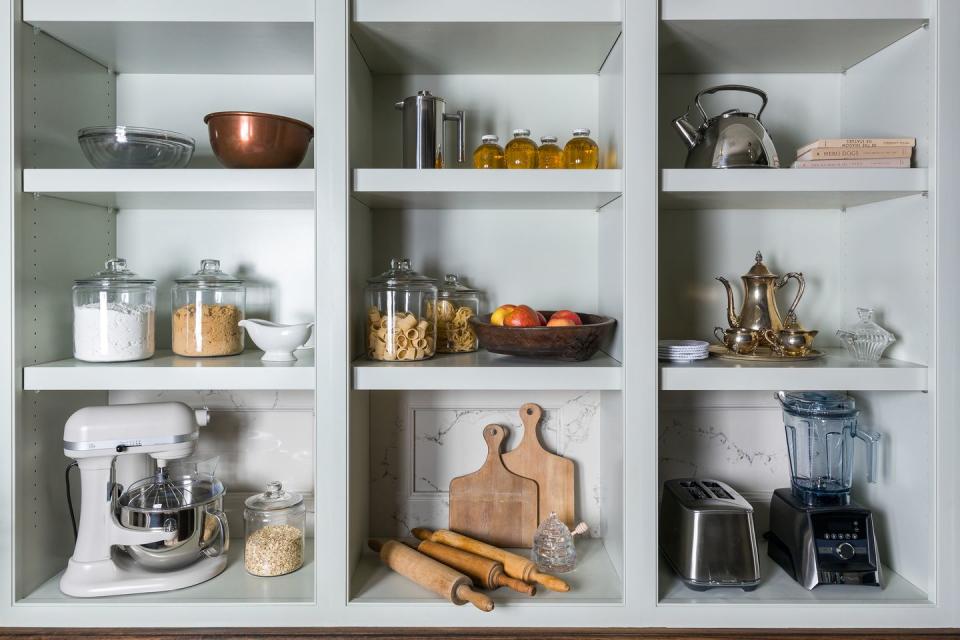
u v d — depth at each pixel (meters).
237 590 1.19
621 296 1.18
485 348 1.37
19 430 1.15
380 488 1.48
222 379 1.17
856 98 1.40
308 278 1.46
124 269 1.27
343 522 1.15
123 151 1.19
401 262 1.31
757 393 1.49
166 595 1.17
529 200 1.30
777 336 1.27
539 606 1.15
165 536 1.19
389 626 1.15
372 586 1.21
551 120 1.46
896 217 1.26
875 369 1.16
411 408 1.48
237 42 1.26
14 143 1.13
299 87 1.46
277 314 1.46
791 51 1.32
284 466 1.47
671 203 1.35
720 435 1.50
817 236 1.48
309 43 1.26
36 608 1.13
